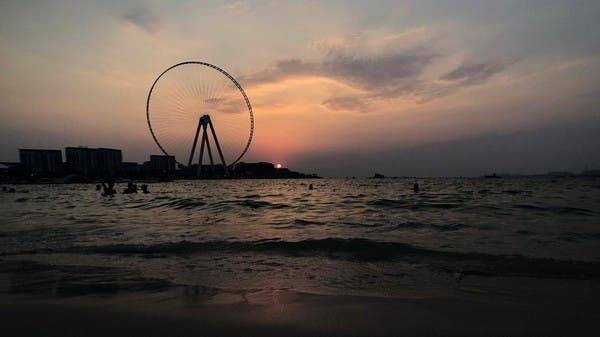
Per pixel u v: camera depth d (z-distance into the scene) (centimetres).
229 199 3139
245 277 701
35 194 5422
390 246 953
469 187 6619
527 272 715
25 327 461
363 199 3100
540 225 1349
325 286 644
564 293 591
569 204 2322
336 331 447
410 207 2183
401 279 683
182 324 469
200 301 560
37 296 586
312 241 1023
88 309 523
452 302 553
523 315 496
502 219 1544
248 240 1064
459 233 1182
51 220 1714
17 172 16462
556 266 751
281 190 5972
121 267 778
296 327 459
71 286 641
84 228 1388
